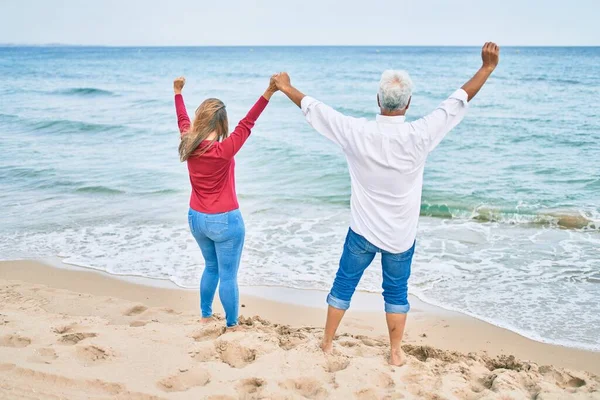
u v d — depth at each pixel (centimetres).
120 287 636
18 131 1739
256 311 573
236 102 2542
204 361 355
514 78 3822
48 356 352
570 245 780
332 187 1103
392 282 345
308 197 1031
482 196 1029
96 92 3172
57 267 698
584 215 916
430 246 779
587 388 349
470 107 2288
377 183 318
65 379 319
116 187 1084
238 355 366
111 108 2364
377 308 578
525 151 1410
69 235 820
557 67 5100
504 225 877
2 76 4847
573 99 2530
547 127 1742
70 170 1221
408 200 323
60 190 1066
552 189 1073
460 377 341
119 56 11406
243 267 697
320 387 320
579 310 572
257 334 388
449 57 9038
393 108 309
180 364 342
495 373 354
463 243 791
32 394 305
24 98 2816
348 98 2891
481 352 481
